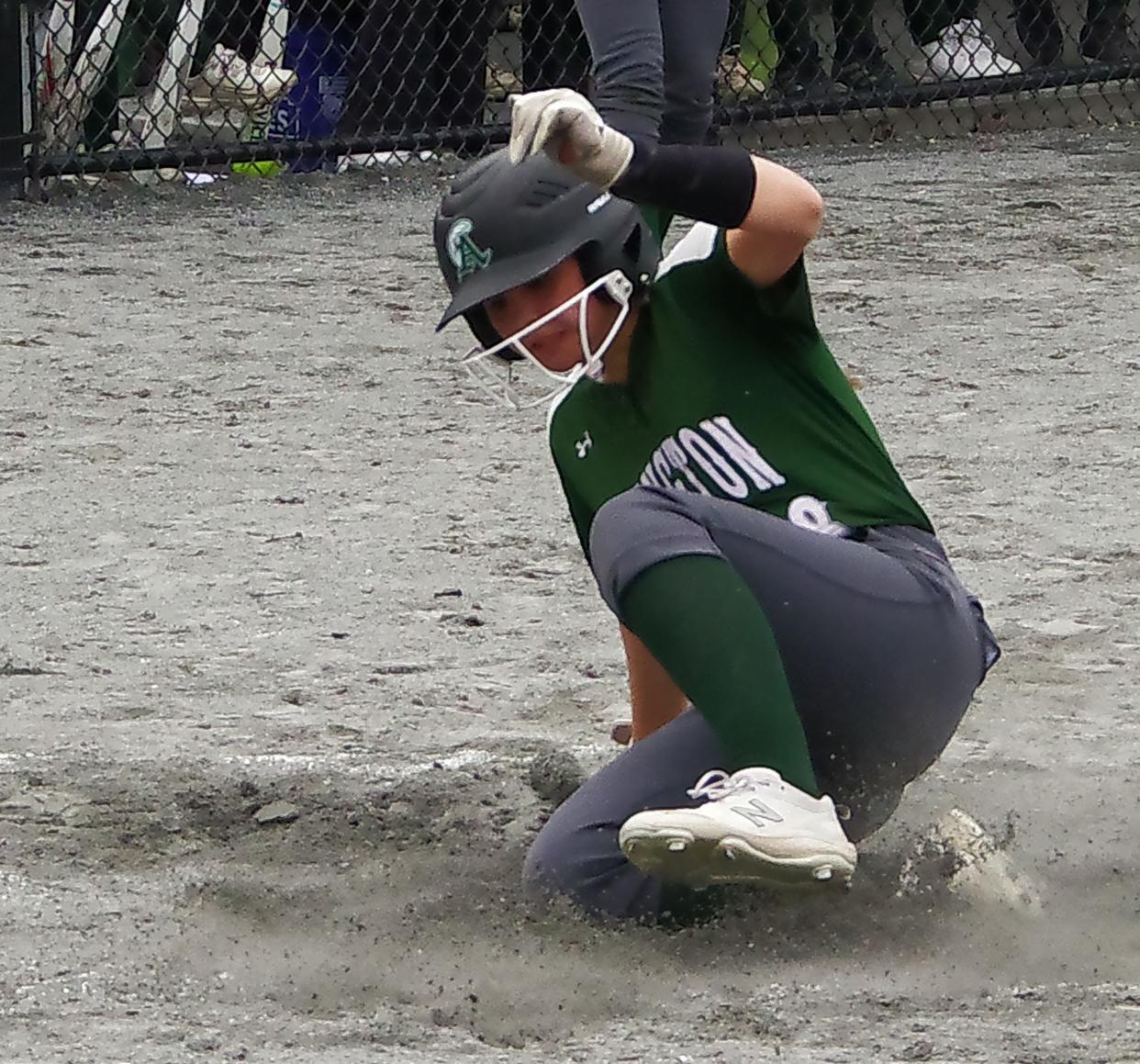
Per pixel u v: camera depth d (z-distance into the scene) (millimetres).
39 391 24031
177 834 13062
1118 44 40562
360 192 35188
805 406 10984
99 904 11648
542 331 10828
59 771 13773
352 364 25438
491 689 15570
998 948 10914
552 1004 10039
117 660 16078
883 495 11102
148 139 35250
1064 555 18609
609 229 10695
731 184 10156
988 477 20953
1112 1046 9469
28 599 17438
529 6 35750
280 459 21672
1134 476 21047
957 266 30359
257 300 28438
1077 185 35719
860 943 11008
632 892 11195
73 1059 9336
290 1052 9453
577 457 11609
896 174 36531
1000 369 25172
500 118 37875
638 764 11422
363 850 12867
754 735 10289
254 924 11508
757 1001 10062
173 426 22812
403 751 14289
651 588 10398
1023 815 13031
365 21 35750
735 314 10914
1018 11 39781
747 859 10086
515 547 18984
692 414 10977
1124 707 15125
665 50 16844
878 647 10656
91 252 31062
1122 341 26500
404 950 10922
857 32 38312
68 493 20422
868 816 11297
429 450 22062
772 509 10953
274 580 18016
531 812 13336
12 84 33500
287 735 14570
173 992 10273
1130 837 12695
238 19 36031
